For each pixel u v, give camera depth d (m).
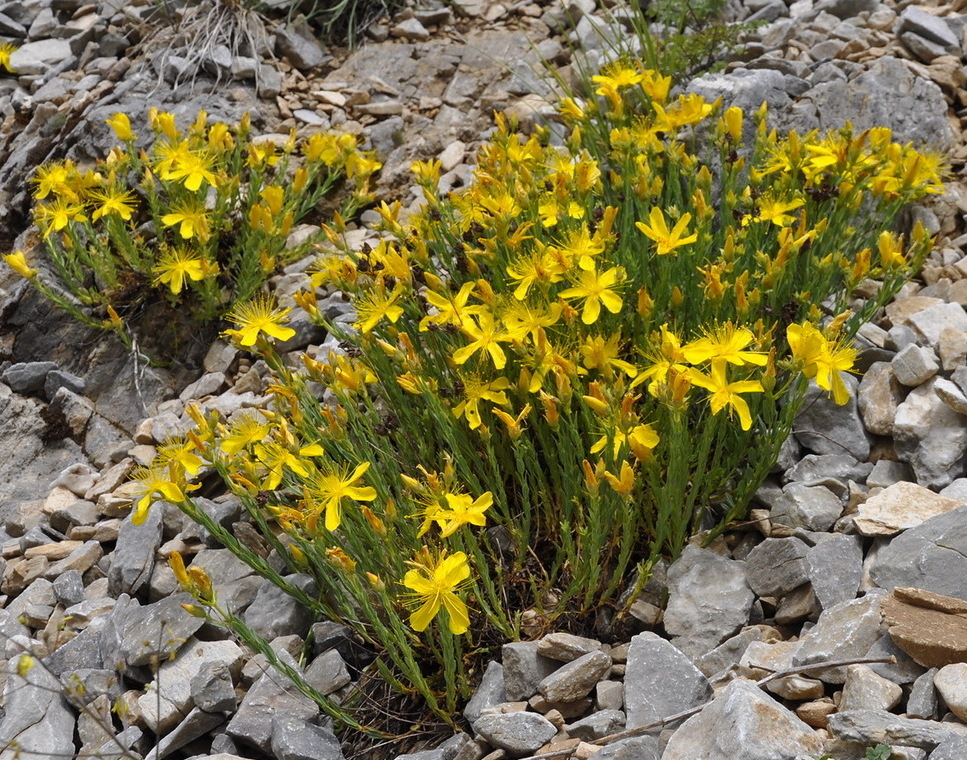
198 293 0.93
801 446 0.76
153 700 0.72
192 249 0.94
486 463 0.77
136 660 0.73
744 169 0.87
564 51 1.05
